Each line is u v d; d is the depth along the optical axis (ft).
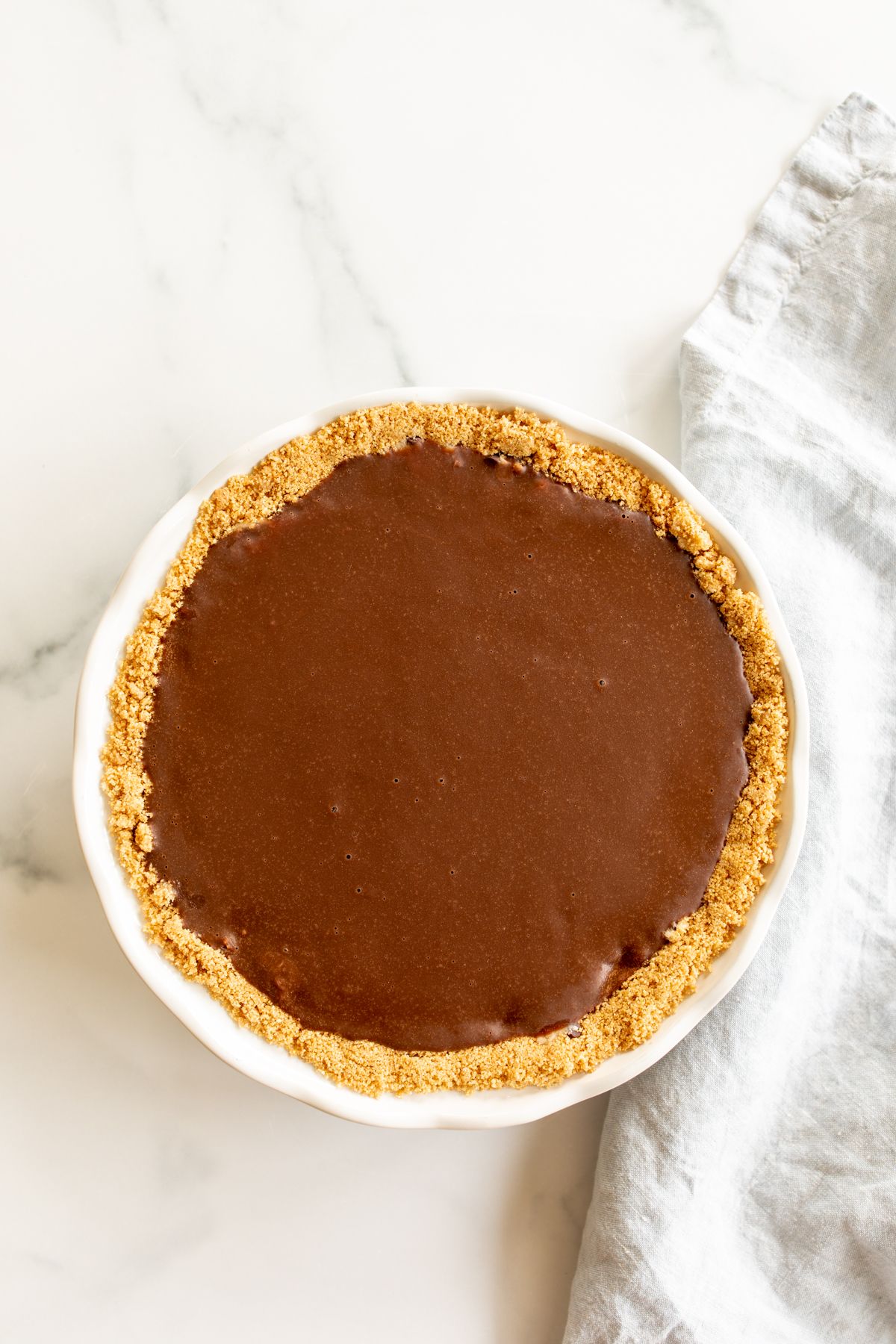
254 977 2.26
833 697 2.41
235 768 2.27
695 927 2.27
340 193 2.47
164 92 2.46
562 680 2.29
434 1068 2.25
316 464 2.27
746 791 2.28
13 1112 2.41
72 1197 2.41
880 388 2.46
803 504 2.44
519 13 2.49
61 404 2.43
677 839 2.28
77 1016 2.42
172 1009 2.22
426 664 2.28
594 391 2.47
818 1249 2.38
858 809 2.43
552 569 2.29
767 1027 2.37
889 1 2.51
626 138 2.49
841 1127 2.39
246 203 2.46
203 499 2.26
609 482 2.29
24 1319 2.39
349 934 2.26
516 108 2.48
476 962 2.27
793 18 2.50
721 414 2.43
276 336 2.45
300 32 2.47
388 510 2.28
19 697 2.42
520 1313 2.41
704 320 2.45
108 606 2.26
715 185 2.49
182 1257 2.41
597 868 2.28
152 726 2.26
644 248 2.48
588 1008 2.27
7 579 2.42
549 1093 2.24
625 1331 2.31
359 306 2.46
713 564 2.28
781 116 2.50
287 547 2.27
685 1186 2.34
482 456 2.29
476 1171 2.43
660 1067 2.37
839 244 2.46
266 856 2.26
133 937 2.23
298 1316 2.41
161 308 2.45
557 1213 2.43
